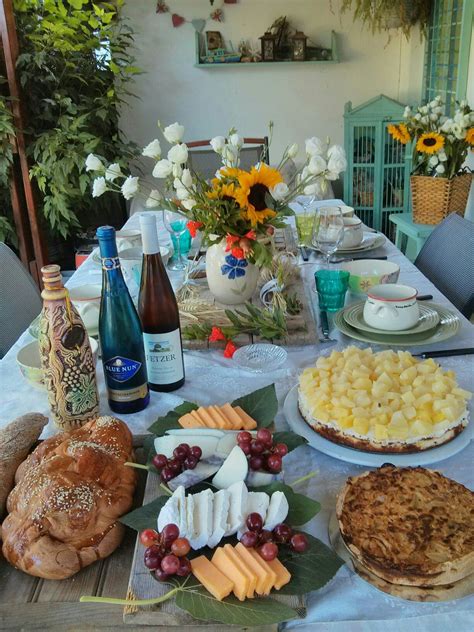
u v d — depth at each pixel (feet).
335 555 1.98
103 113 9.88
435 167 7.83
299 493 2.38
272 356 3.60
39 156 9.76
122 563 2.15
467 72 8.89
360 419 2.53
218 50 11.46
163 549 1.93
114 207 11.57
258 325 3.83
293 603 1.83
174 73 11.77
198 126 12.18
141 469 2.56
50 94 9.78
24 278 5.14
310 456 2.66
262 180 3.76
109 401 3.10
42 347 2.76
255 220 3.72
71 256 11.30
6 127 8.91
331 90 12.03
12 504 2.24
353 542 2.02
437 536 2.01
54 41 9.37
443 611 1.87
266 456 2.34
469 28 8.64
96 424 2.59
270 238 4.35
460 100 9.01
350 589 1.97
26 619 1.91
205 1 11.23
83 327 2.79
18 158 9.78
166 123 12.11
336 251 5.44
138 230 6.41
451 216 5.70
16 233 10.12
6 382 3.48
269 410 2.79
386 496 2.19
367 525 2.08
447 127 7.43
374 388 2.67
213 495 2.14
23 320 4.94
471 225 5.24
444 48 9.77
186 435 2.48
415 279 4.84
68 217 9.57
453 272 5.16
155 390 3.30
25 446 2.56
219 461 2.36
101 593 2.01
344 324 3.86
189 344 3.82
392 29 11.59
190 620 1.84
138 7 11.27
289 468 2.58
